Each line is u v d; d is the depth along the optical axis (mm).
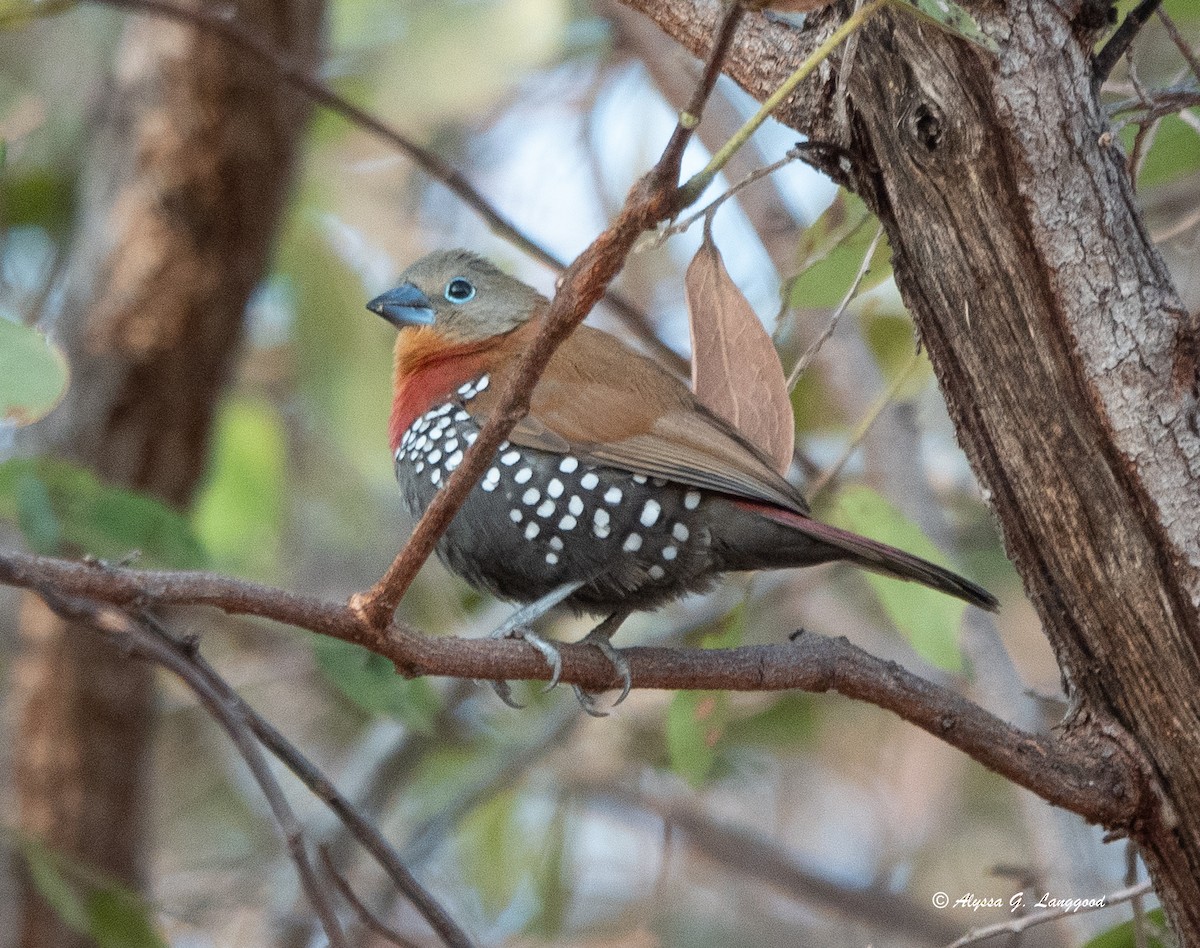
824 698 16688
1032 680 15234
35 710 13500
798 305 9359
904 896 16062
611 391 9344
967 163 6477
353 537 17250
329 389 15141
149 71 13172
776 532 8781
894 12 6473
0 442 13500
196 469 13906
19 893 13047
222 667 16125
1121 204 6527
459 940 7727
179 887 15008
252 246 13555
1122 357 6477
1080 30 6492
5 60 15758
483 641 7332
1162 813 6828
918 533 9453
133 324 13391
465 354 10203
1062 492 6664
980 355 6688
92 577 6293
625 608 9789
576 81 17078
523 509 9352
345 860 14992
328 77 15234
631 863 17109
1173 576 6535
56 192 15297
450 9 14875
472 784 15461
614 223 5891
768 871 16188
